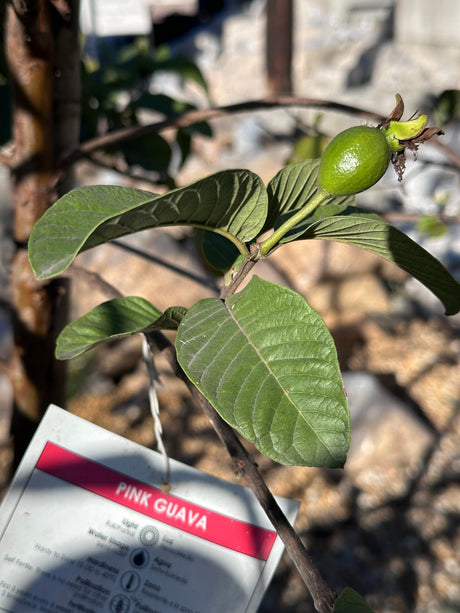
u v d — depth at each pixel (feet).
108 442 0.85
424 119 0.60
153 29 6.67
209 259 0.79
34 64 1.09
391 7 6.09
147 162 1.58
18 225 1.23
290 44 3.08
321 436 0.56
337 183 0.60
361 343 3.72
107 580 0.82
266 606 2.52
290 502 0.81
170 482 0.84
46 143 1.16
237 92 5.60
